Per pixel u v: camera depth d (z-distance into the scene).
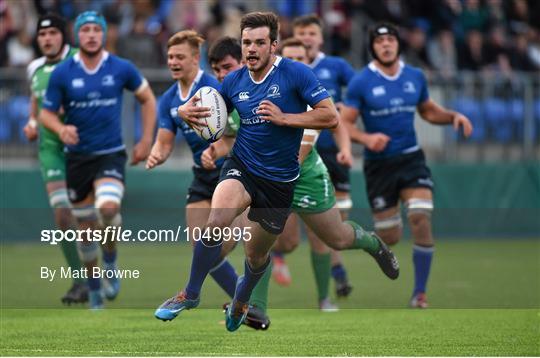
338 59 37.47
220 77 29.08
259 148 24.09
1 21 57.59
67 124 34.16
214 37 58.94
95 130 33.88
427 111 36.47
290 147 24.23
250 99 24.06
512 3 68.50
